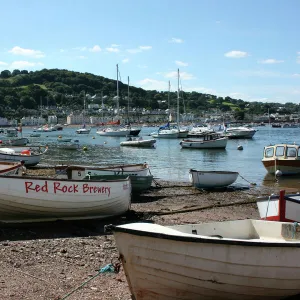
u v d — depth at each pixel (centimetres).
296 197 1395
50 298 812
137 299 800
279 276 788
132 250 770
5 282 877
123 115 18412
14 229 1360
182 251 752
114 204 1548
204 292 781
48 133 12288
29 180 1352
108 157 4788
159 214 1716
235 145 7094
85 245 1186
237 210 1861
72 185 1427
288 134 11544
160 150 5922
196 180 2456
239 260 761
